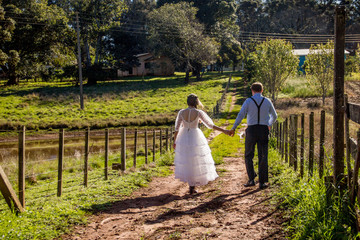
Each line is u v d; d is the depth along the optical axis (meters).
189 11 63.00
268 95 35.03
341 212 3.70
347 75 45.44
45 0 56.53
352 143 3.90
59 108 37.19
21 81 64.06
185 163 6.07
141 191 6.79
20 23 50.41
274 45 33.31
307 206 4.06
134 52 67.25
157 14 61.62
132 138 25.95
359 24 86.56
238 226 4.18
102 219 4.94
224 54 75.50
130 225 4.60
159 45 62.72
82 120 32.09
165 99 44.19
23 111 34.75
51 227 4.52
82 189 7.05
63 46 56.41
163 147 16.84
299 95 39.69
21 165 5.47
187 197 6.09
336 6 3.98
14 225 4.51
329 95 39.00
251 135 6.06
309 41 89.25
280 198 5.10
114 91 49.53
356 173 3.62
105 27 57.50
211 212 4.89
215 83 58.69
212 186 6.89
